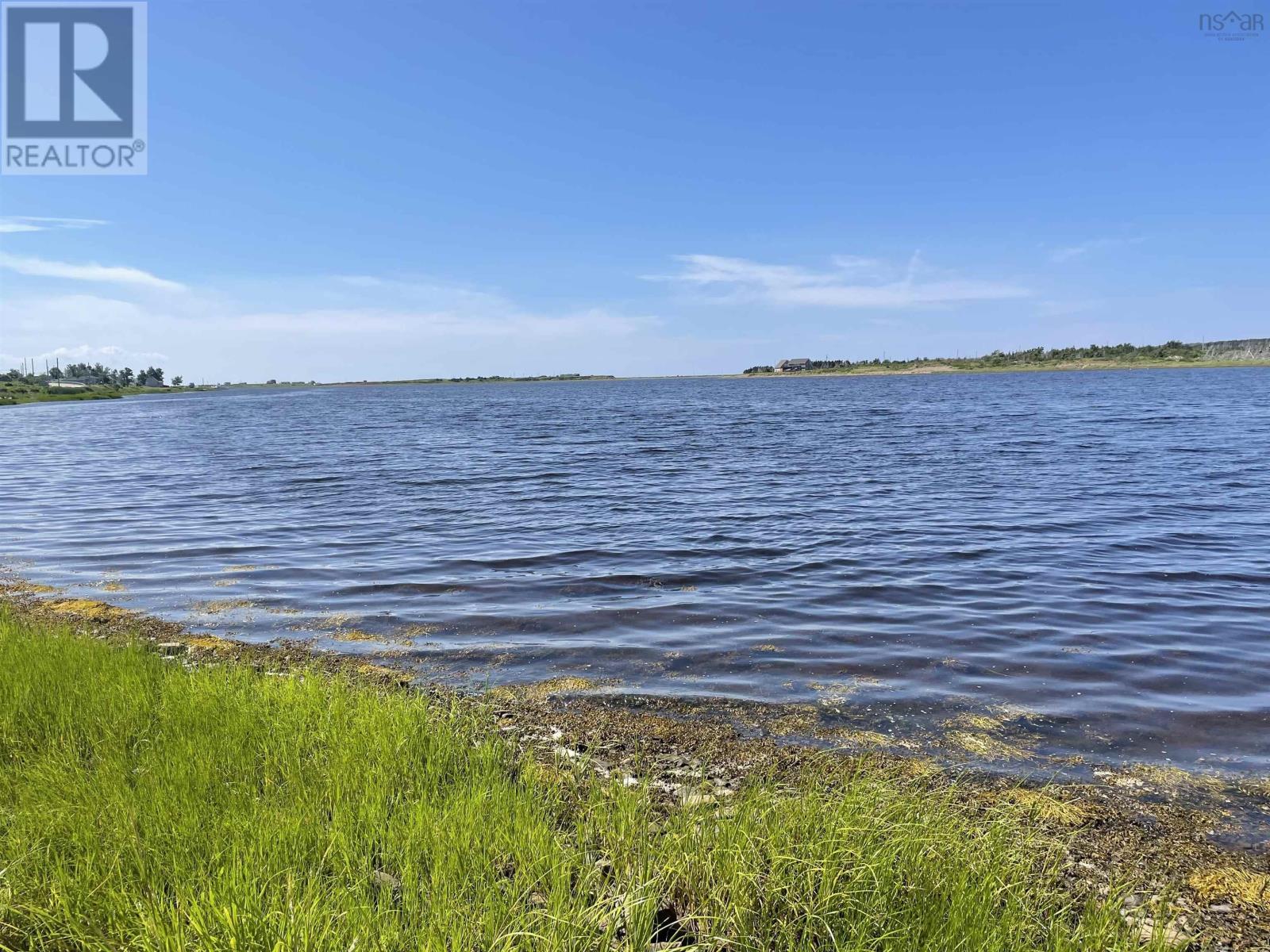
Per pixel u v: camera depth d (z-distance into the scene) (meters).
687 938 4.21
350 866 4.36
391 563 15.24
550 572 14.49
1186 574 13.70
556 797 5.60
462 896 4.08
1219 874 5.30
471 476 29.86
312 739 6.11
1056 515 19.66
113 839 4.47
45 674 7.31
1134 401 77.44
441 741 6.25
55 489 26.91
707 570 14.55
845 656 9.96
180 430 62.59
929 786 6.51
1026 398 90.19
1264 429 44.50
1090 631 10.80
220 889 3.92
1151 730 7.70
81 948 3.75
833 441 43.19
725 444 42.62
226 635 10.94
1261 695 8.53
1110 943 3.94
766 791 5.46
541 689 8.88
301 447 44.38
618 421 66.88
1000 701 8.48
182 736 5.91
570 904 4.02
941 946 3.78
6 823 4.72
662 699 8.60
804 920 4.10
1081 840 5.72
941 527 18.39
